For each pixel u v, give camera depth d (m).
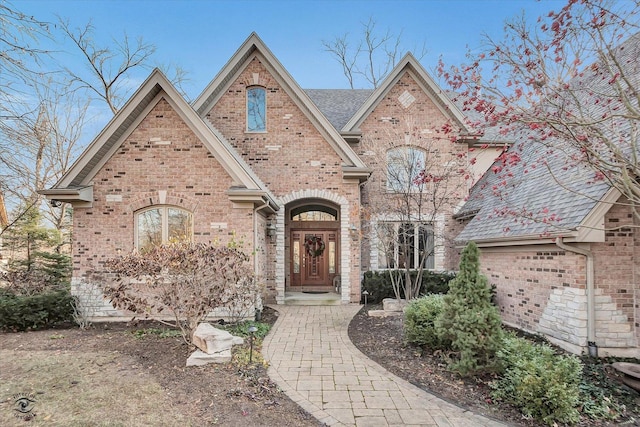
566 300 6.82
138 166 9.73
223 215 9.70
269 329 8.59
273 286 12.48
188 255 6.71
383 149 13.53
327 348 7.08
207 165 9.75
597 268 6.54
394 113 14.03
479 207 11.72
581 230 6.16
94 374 5.56
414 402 4.75
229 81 12.86
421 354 6.59
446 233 13.29
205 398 4.74
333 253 14.77
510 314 8.63
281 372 5.77
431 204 13.62
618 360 6.19
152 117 9.77
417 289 10.53
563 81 5.70
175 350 6.74
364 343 7.42
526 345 5.34
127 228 9.64
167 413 4.33
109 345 7.12
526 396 4.40
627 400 4.82
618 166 5.00
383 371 5.84
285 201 12.60
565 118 5.49
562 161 8.13
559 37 5.39
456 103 15.18
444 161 13.67
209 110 12.76
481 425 4.19
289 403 4.69
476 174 14.29
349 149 12.38
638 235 6.48
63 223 20.25
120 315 9.46
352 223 12.48
